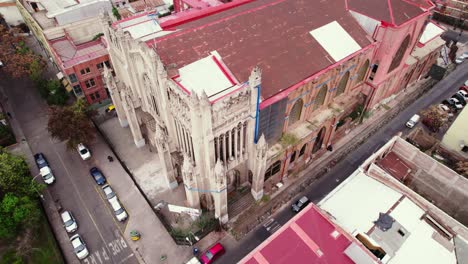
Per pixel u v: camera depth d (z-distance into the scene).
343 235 35.50
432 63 82.19
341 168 61.78
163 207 54.94
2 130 66.06
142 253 49.06
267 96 45.22
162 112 50.66
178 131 48.75
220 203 47.41
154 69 42.56
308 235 35.31
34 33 95.44
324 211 37.81
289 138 53.31
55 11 82.25
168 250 49.31
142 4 101.75
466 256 36.00
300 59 50.62
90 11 83.44
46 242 50.41
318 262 33.16
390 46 58.56
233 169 51.75
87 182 59.47
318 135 61.59
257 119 44.47
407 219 38.94
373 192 42.19
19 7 96.69
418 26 62.22
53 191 57.91
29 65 75.19
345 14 60.12
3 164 50.56
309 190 57.88
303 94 50.50
